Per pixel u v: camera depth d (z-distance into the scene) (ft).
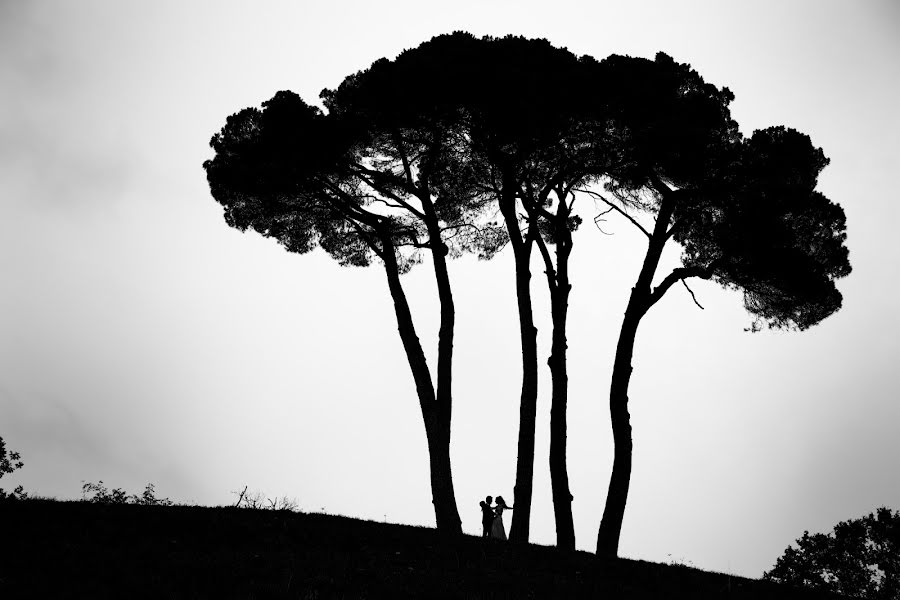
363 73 79.41
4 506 58.29
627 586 54.65
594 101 73.00
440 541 62.18
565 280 79.00
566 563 59.52
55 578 43.47
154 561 48.01
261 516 63.26
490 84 73.67
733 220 72.74
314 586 46.68
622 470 70.28
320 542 57.62
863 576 74.13
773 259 72.02
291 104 79.77
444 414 74.90
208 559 49.42
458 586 49.83
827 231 74.64
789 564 76.28
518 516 72.23
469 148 79.82
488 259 94.89
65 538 51.26
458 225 90.53
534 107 72.84
